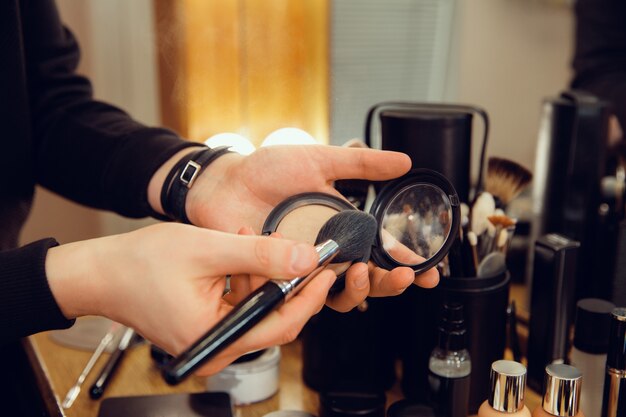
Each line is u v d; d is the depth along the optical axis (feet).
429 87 8.08
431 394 2.03
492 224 2.06
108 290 1.56
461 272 2.05
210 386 2.25
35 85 2.52
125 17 6.02
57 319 1.62
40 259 1.59
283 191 1.90
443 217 1.80
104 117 2.44
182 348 1.54
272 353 2.29
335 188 2.03
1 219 2.38
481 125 5.25
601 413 1.88
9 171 2.35
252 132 6.51
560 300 2.15
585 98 2.47
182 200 2.04
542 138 2.60
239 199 1.96
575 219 2.48
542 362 2.19
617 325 1.80
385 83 7.82
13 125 2.31
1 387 2.31
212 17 6.20
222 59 6.31
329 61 6.81
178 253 1.50
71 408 2.22
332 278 1.49
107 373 2.34
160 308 1.51
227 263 1.46
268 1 6.37
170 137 2.26
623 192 2.42
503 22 7.84
